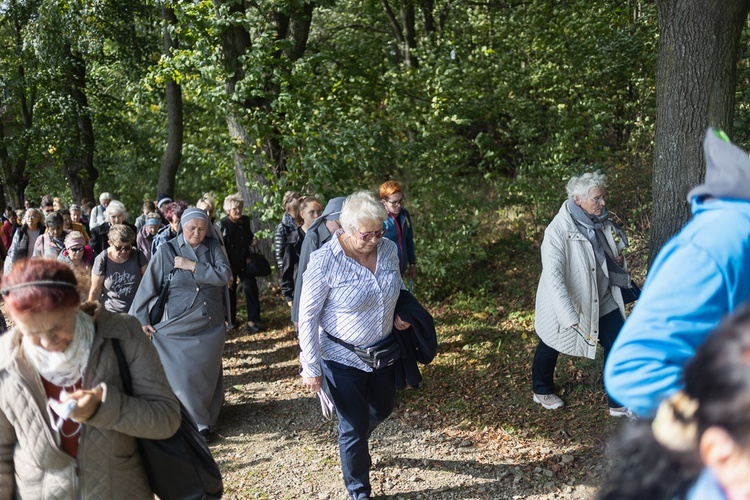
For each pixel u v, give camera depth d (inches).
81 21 592.1
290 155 384.2
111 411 90.2
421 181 362.6
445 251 342.3
